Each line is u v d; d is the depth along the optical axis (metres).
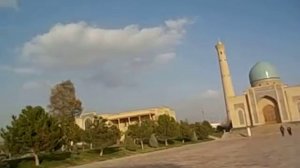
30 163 41.34
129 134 69.88
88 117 83.50
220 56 112.62
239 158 25.81
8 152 43.97
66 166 40.69
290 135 57.59
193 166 23.56
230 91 109.81
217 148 44.78
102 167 33.31
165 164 28.27
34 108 41.44
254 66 106.44
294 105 95.69
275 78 101.62
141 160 38.25
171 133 74.94
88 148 61.22
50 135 40.94
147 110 104.88
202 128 95.88
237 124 101.00
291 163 19.08
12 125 39.69
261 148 34.28
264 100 99.50
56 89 79.06
